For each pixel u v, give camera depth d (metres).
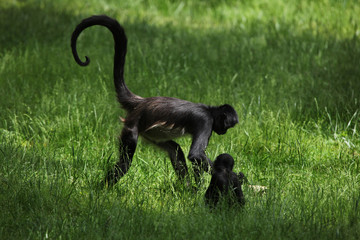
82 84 28.73
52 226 15.04
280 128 24.45
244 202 16.73
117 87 19.44
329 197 17.55
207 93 28.66
